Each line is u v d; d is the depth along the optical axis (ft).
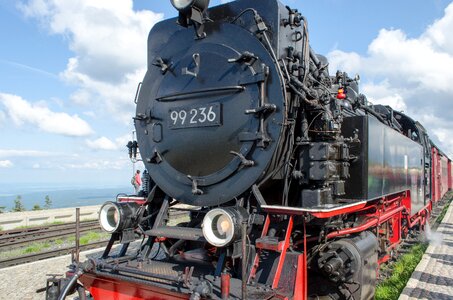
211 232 10.66
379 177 16.70
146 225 14.73
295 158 13.51
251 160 12.18
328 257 13.21
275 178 12.78
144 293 11.02
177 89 13.99
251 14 13.38
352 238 14.89
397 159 21.53
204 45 13.64
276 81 12.03
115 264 12.15
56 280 12.01
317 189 12.48
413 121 31.17
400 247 29.25
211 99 13.15
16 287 19.16
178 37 14.61
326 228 13.96
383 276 21.53
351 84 21.04
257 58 12.45
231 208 10.98
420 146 31.65
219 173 12.71
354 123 15.14
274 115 11.94
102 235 35.83
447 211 56.49
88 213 51.55
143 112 15.19
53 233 36.45
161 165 14.29
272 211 11.40
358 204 13.62
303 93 12.67
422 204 32.50
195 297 9.22
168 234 12.46
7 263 25.03
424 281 20.49
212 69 13.23
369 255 14.82
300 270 11.10
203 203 13.08
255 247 11.64
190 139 13.44
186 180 13.46
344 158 13.38
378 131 16.76
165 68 14.44
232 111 12.63
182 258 13.50
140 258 12.82
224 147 12.72
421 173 32.27
